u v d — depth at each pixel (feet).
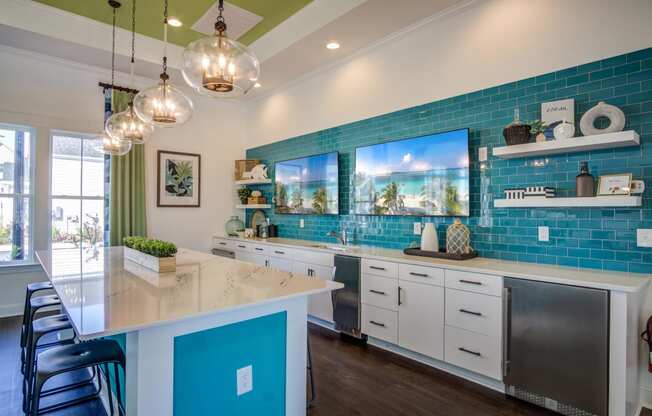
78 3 12.21
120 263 9.29
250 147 19.93
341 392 8.40
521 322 7.83
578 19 8.59
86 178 15.81
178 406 5.23
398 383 8.85
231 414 5.78
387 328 10.62
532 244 9.34
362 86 13.74
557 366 7.30
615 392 6.64
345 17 11.18
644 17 7.74
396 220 12.55
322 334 12.37
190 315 4.99
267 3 12.03
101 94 15.81
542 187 8.74
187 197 18.44
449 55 11.05
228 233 18.93
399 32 12.17
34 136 14.48
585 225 8.49
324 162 15.05
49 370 5.32
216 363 5.62
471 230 10.53
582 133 8.18
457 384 8.80
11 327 12.66
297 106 16.79
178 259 9.98
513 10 9.71
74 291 6.27
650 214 7.59
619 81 8.00
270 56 14.01
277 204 17.75
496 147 9.68
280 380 6.42
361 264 11.39
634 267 7.79
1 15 11.84
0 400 7.97
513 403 7.97
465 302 8.81
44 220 14.66
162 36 14.51
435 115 11.38
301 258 13.69
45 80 14.55
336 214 14.65
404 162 12.07
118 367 6.77
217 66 6.81
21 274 14.32
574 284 7.11
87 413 7.61
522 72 9.50
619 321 6.61
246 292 6.23
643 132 7.68
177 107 8.79
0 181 14.19
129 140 10.59
